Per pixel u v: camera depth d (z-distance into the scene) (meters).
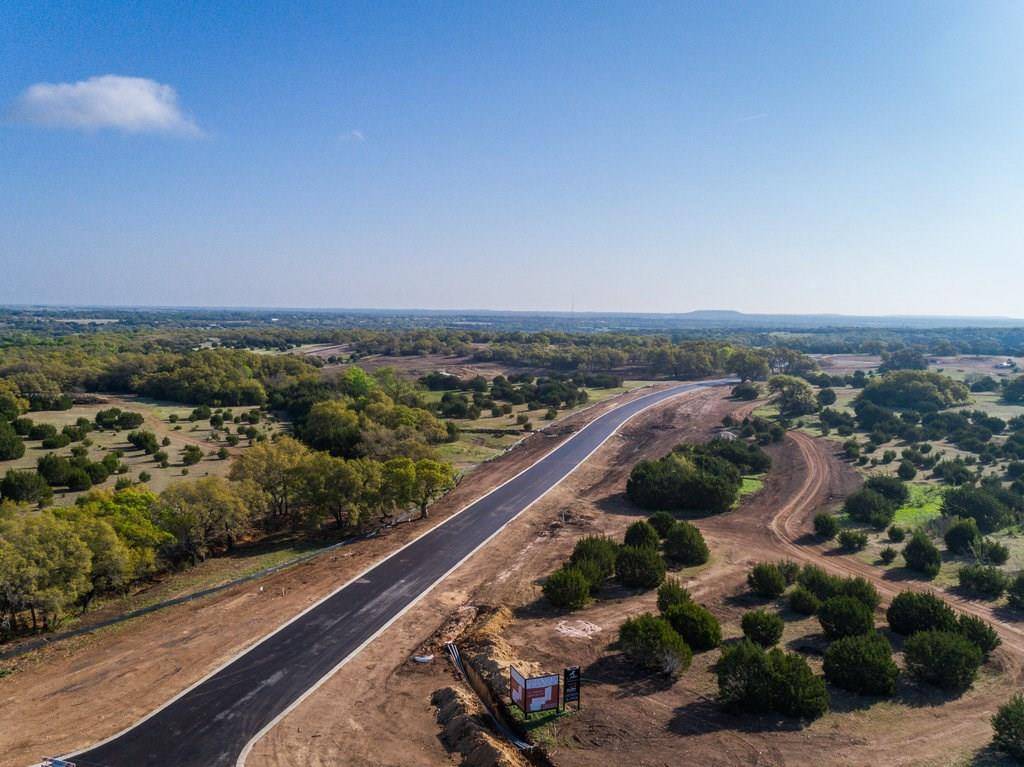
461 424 106.44
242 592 42.34
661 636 30.62
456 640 34.72
